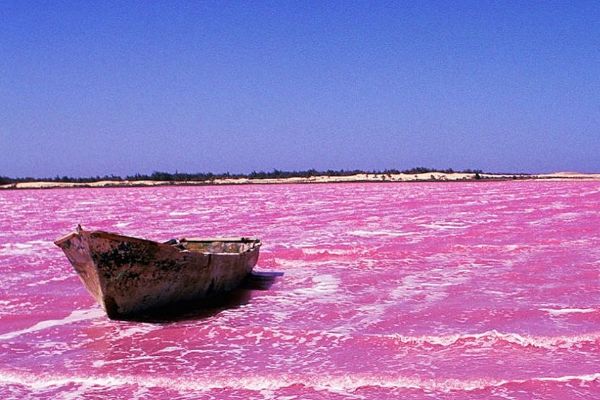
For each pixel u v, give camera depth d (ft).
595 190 281.74
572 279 63.05
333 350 41.70
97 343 44.78
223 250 68.23
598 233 101.35
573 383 34.17
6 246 103.45
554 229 108.78
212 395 34.53
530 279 63.82
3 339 46.42
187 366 39.42
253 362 39.83
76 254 48.19
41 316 53.26
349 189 342.23
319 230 117.60
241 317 51.21
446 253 83.35
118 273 47.42
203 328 47.78
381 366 37.99
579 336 42.01
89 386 36.29
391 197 238.27
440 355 39.58
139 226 136.15
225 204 214.28
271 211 173.17
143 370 38.78
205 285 54.49
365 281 65.92
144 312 50.83
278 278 68.90
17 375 38.11
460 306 52.80
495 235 102.01
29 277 73.26
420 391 33.86
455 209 165.37
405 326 47.14
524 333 43.91
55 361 41.01
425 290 60.23
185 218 155.74
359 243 96.07
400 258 80.53
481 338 42.34
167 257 48.88
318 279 67.82
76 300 59.62
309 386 35.09
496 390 33.63
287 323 49.08
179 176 546.67
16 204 242.78
